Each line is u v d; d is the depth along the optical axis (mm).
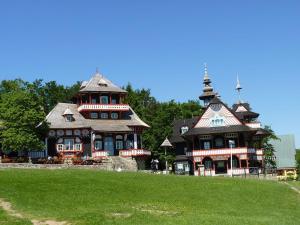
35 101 73312
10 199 39000
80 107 87250
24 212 35125
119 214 35375
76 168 67000
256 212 41656
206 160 91875
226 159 89562
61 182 47625
